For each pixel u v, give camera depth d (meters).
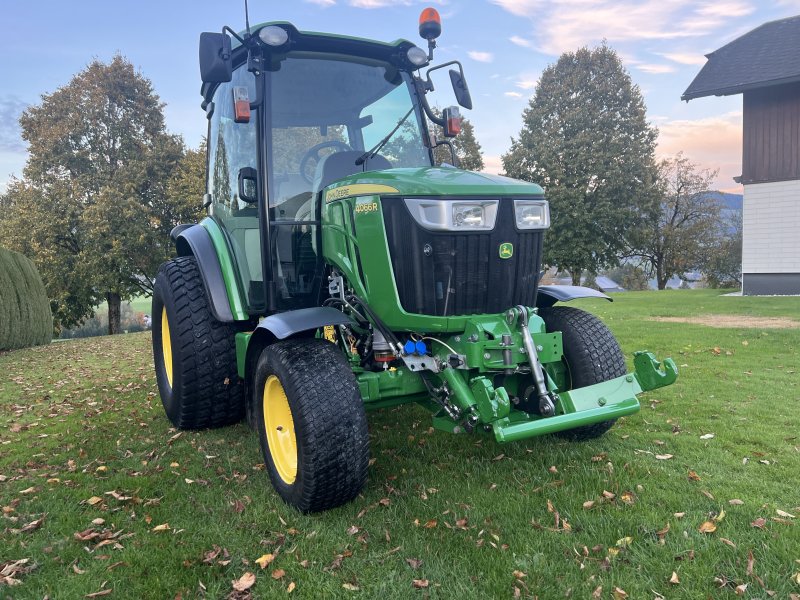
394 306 3.12
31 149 25.11
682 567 2.37
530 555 2.51
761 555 2.43
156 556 2.64
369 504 3.05
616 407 3.06
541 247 3.40
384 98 4.10
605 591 2.25
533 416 3.11
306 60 3.90
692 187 36.09
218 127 4.59
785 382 5.41
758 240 16.88
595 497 3.01
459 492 3.16
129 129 26.19
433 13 3.94
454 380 3.00
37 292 13.44
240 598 2.33
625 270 45.41
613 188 27.34
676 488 3.11
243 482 3.47
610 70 28.25
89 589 2.44
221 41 3.37
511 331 3.07
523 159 29.08
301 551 2.62
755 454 3.59
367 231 3.18
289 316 3.11
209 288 3.98
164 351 4.91
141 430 4.70
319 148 3.89
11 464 4.03
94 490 3.46
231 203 4.20
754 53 17.27
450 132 4.14
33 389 6.90
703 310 12.00
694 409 4.57
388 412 4.79
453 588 2.30
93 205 23.81
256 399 3.38
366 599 2.28
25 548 2.79
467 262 3.10
